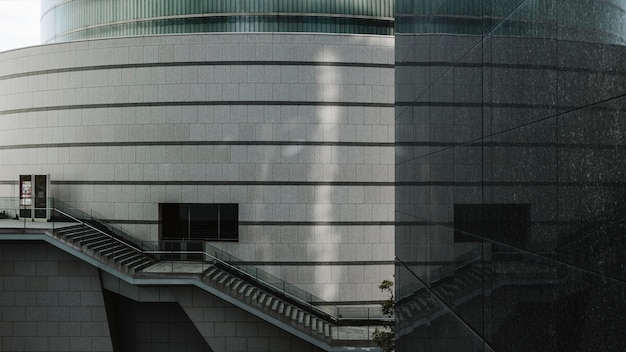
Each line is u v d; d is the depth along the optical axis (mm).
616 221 3713
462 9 7562
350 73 29062
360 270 29109
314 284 28828
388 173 29344
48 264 27188
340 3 30969
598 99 3986
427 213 10016
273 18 30594
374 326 27359
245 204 28812
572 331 4289
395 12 14125
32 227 26344
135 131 29312
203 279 26344
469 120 7230
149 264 27672
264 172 28812
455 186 8000
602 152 3914
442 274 8844
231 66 28797
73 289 27234
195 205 29031
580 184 4211
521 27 5379
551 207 4707
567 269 4387
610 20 3844
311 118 28844
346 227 29062
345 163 29062
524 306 5277
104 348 27438
